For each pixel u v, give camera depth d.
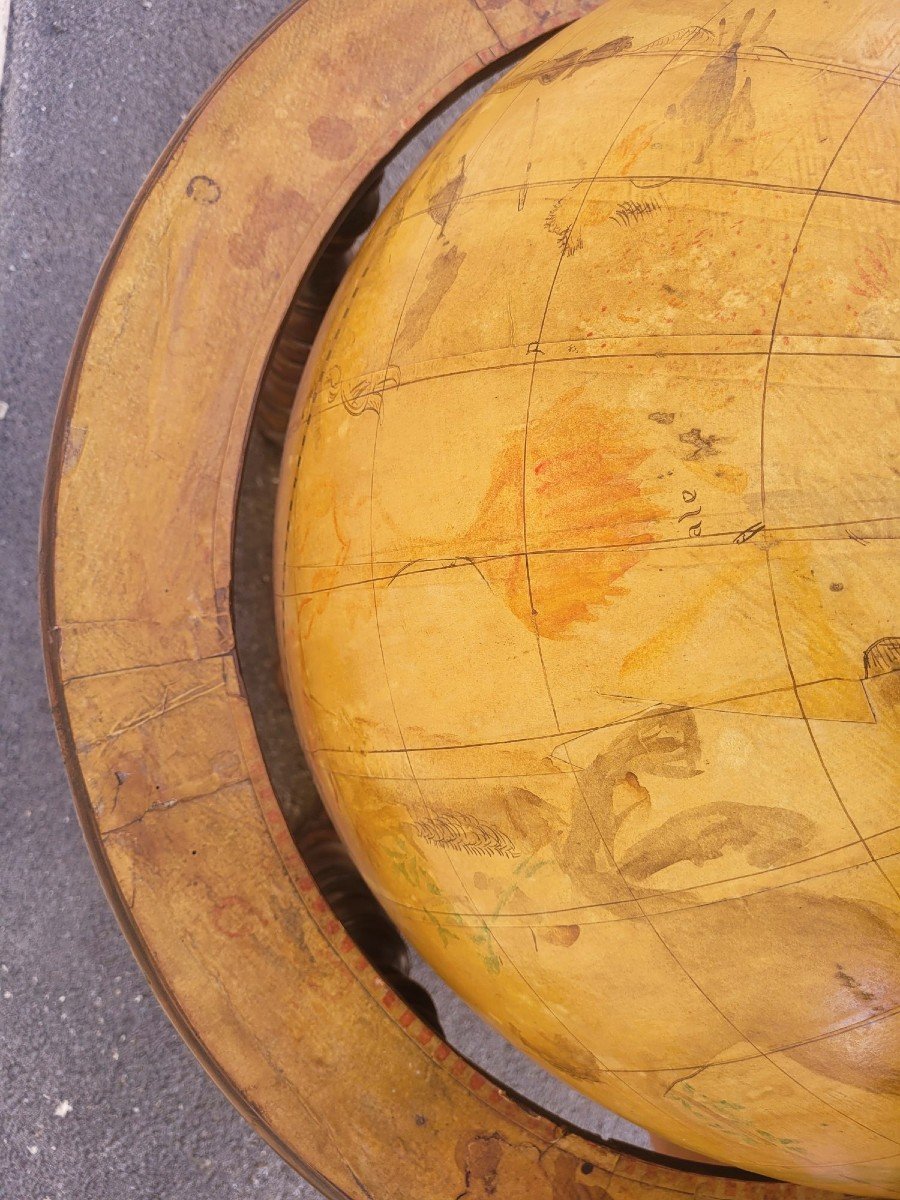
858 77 0.31
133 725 0.47
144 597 0.47
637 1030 0.34
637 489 0.29
